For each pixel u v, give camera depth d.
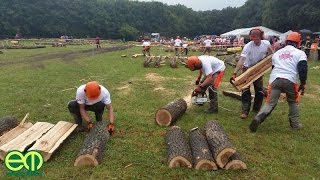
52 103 9.67
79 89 6.61
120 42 72.75
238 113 8.75
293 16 60.22
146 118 8.21
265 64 8.20
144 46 27.78
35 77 14.69
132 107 9.34
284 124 7.80
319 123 7.95
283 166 5.62
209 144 5.91
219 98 10.59
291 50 7.05
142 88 12.27
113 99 10.34
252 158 5.89
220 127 6.47
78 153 5.70
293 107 7.30
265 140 6.75
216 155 5.38
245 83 8.10
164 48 42.06
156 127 7.49
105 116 8.32
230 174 5.25
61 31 88.75
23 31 82.38
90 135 6.11
